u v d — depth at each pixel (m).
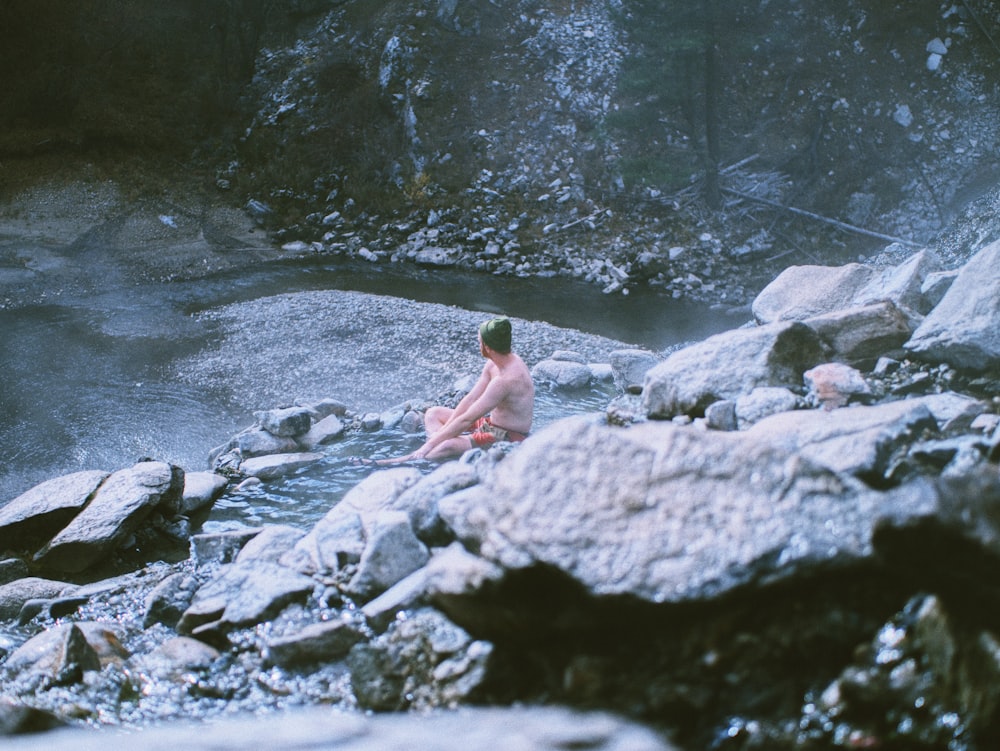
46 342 10.92
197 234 15.47
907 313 5.22
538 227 15.67
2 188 15.59
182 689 3.24
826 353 5.08
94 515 5.17
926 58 16.88
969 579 2.08
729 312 13.24
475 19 17.66
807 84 16.81
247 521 5.64
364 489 4.28
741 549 2.45
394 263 15.02
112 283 13.58
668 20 16.80
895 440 3.43
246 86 18.17
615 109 16.83
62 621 4.17
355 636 3.29
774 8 17.31
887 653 2.23
